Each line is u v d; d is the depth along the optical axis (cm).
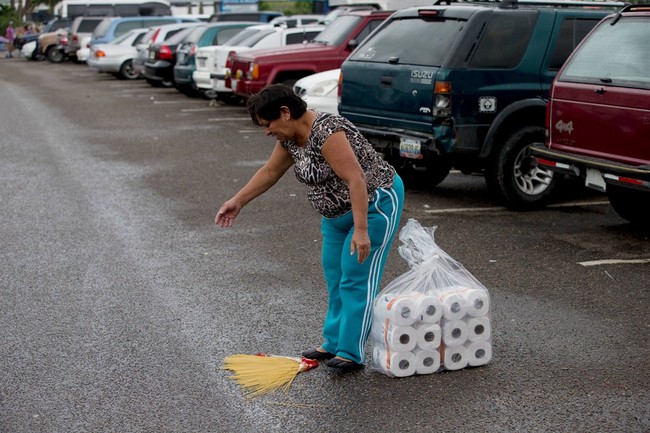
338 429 422
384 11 1595
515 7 881
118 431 422
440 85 843
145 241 780
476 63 853
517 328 555
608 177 734
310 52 1556
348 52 1574
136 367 499
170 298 620
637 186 708
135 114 1836
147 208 919
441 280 489
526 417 432
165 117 1775
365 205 447
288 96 448
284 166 495
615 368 492
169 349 525
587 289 633
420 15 912
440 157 865
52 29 4009
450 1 942
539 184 897
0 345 533
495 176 880
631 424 425
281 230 816
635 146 724
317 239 782
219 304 606
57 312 593
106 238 792
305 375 484
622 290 630
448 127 851
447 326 481
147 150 1332
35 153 1312
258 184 498
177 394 463
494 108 861
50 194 998
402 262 709
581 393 459
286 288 640
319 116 455
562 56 888
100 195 990
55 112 1894
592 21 904
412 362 478
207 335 548
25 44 4191
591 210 897
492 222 841
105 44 2791
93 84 2634
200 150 1327
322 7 3844
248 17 2900
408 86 873
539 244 758
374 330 488
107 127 1622
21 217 881
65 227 836
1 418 436
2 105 2050
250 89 1555
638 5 769
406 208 905
